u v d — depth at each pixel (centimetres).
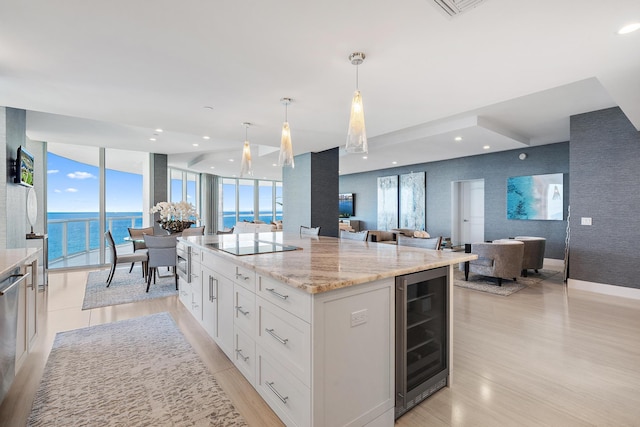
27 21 172
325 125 392
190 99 298
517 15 170
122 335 282
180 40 195
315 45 203
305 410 144
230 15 171
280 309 162
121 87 267
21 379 210
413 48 207
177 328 298
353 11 168
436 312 201
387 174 982
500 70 238
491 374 218
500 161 722
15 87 265
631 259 405
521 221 693
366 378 158
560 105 415
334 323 145
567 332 291
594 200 434
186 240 326
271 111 335
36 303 235
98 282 476
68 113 341
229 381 208
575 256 450
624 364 231
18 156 372
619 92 277
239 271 206
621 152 412
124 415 174
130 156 711
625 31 184
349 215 1104
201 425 166
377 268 170
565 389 200
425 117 357
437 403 187
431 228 865
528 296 410
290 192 625
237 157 750
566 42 197
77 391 196
